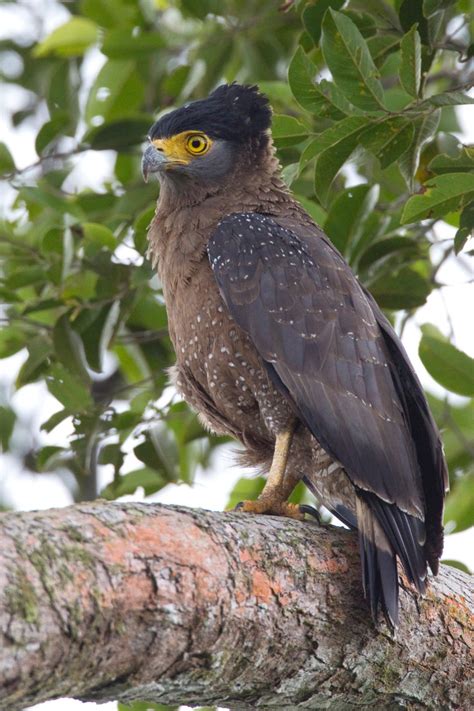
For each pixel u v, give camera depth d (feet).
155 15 46.03
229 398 33.53
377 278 37.37
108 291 37.76
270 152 36.86
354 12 31.63
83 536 20.79
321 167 29.78
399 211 37.35
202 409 35.45
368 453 29.84
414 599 26.50
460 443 42.11
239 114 36.73
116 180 46.03
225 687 23.38
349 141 29.12
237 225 33.99
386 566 26.63
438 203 28.60
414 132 29.07
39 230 42.06
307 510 31.24
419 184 37.27
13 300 38.34
